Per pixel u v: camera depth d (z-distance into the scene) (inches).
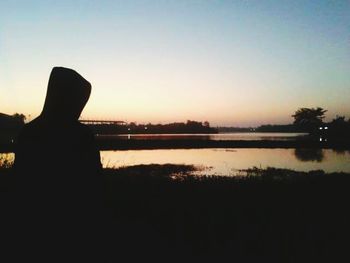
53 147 93.4
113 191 380.5
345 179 635.5
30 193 89.7
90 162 97.7
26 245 87.7
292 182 554.9
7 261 86.7
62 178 91.5
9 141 2052.2
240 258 228.1
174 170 917.8
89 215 93.4
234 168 1002.1
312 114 6752.0
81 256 90.7
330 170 1028.5
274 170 951.6
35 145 93.1
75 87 97.7
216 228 281.4
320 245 251.3
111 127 6501.0
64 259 88.7
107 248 98.4
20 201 89.6
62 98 97.0
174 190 414.6
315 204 378.6
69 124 98.2
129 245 230.5
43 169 91.2
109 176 483.5
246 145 2490.2
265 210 339.0
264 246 248.2
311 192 456.8
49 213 89.2
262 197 402.9
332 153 1875.0
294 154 1765.5
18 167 92.5
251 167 1035.9
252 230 279.9
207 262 219.9
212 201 370.0
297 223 300.0
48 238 88.4
